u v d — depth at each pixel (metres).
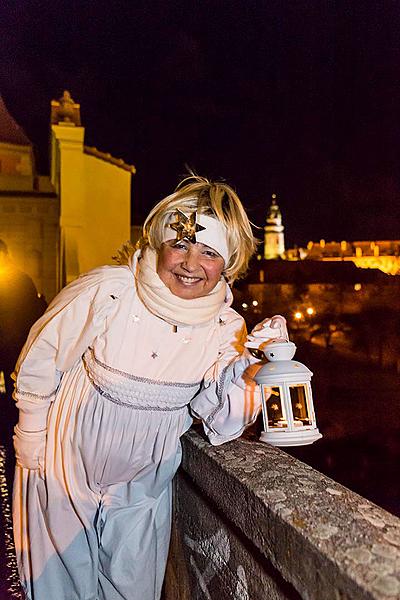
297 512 1.77
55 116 21.30
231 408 2.43
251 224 2.34
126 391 2.37
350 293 43.25
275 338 2.37
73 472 2.46
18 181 22.55
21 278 7.02
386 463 21.66
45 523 2.53
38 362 2.35
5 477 4.96
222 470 2.22
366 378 38.00
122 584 2.54
